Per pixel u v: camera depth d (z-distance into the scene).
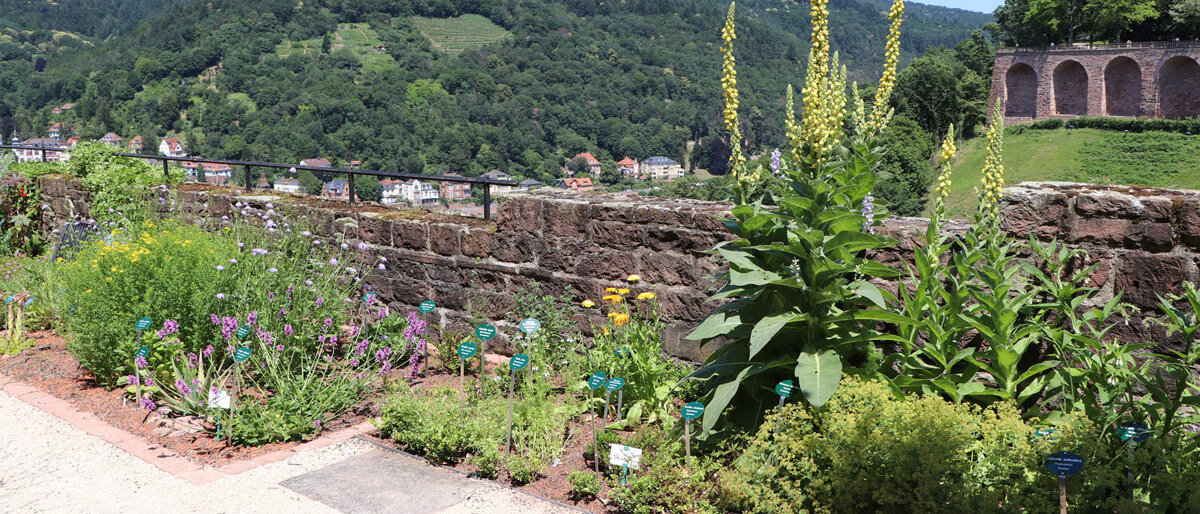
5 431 5.31
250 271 6.62
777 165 4.43
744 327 4.45
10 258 10.36
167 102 168.38
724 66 4.39
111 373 6.18
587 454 4.78
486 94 185.12
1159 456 3.45
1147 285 4.26
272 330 6.01
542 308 6.40
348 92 172.38
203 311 6.09
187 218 9.45
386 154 155.75
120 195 10.16
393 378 6.16
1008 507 3.48
